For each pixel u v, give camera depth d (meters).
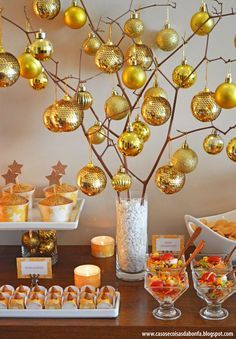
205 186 1.71
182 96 1.63
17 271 1.52
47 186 1.72
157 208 1.73
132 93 1.63
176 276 1.34
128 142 1.30
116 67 1.36
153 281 1.33
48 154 1.69
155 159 1.68
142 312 1.36
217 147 1.40
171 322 1.31
